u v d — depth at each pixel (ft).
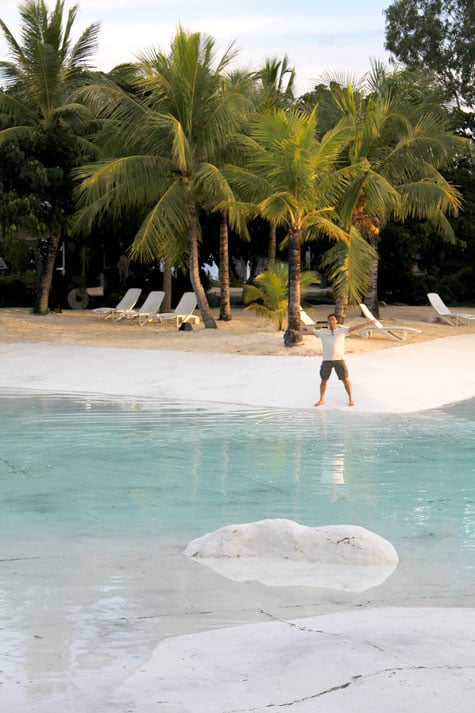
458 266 144.05
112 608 20.02
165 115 85.71
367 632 15.74
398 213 96.27
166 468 37.65
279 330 90.17
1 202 97.91
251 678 14.23
